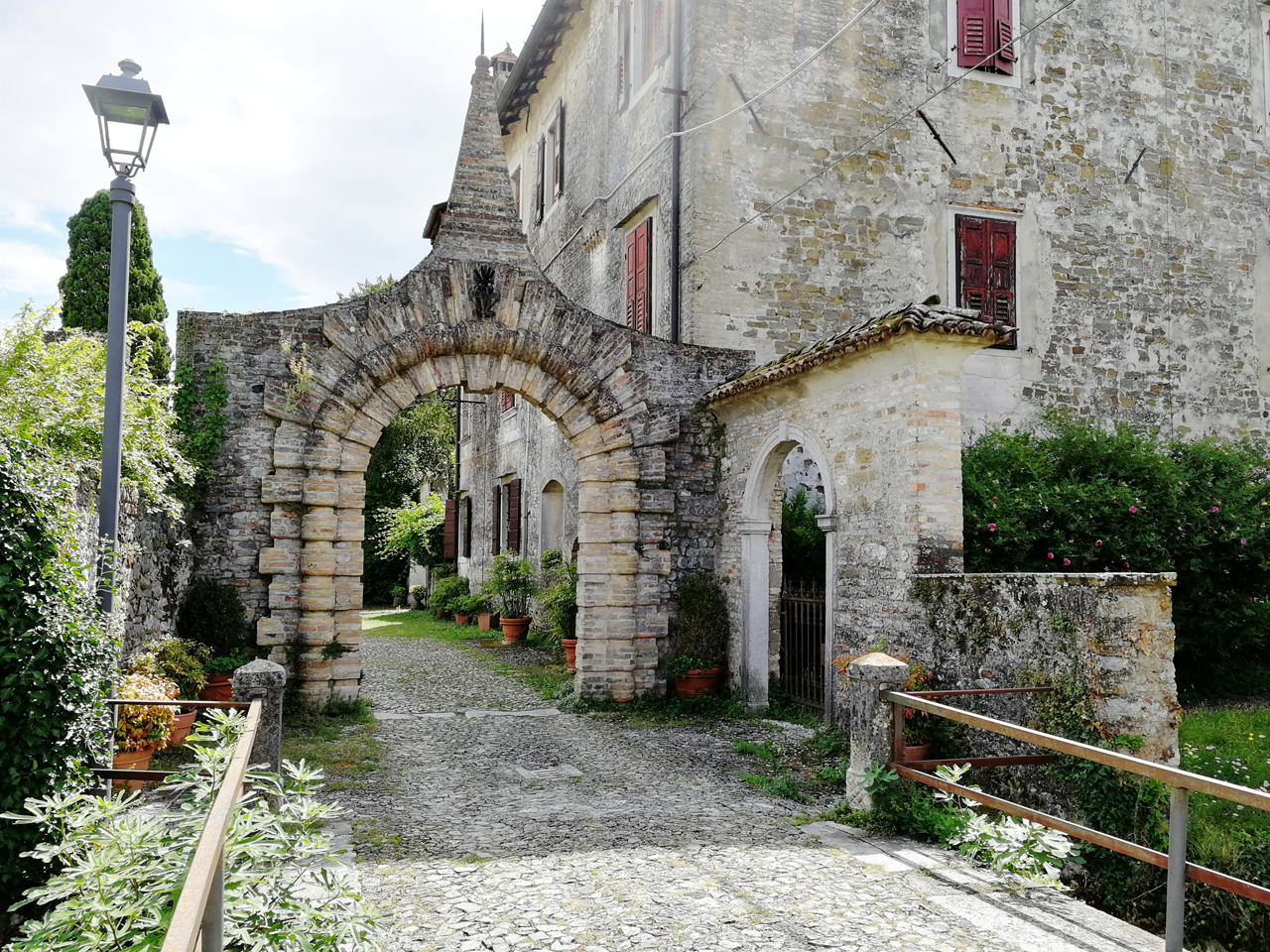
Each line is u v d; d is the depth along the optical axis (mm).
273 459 9828
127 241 6223
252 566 9812
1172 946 3783
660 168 12727
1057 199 13148
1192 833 6094
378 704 10930
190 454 9547
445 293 10414
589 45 15773
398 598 28734
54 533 4742
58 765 4590
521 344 10547
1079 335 13055
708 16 12055
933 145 12727
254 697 6133
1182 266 13617
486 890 4707
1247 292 13922
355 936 3527
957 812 5605
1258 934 5652
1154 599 6141
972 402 12414
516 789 7020
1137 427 12695
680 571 11117
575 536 16016
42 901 3652
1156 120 13656
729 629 10891
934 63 12812
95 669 5000
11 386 6668
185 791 5484
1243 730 8445
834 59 12469
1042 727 6352
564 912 4398
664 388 11141
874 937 4105
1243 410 13727
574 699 10734
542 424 17703
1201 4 14000
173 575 9078
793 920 4301
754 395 10141
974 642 7109
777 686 10734
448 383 10500
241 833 3574
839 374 8875
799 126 12297
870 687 6051
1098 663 6082
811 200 12258
